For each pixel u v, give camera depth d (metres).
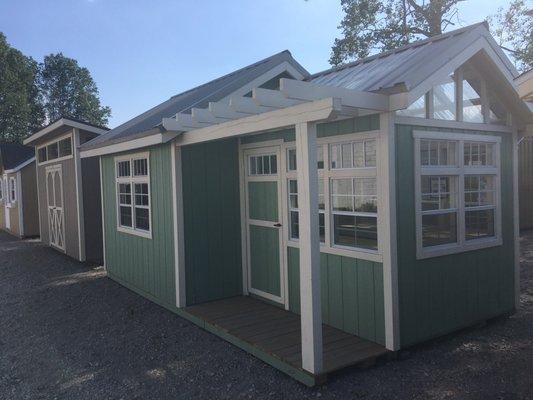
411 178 4.84
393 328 4.66
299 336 5.18
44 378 4.73
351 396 4.03
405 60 5.19
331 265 5.37
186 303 6.58
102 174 9.37
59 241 12.72
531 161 14.47
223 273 6.88
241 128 5.00
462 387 4.16
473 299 5.54
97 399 4.22
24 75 40.19
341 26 21.94
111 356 5.26
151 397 4.21
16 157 18.42
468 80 5.59
